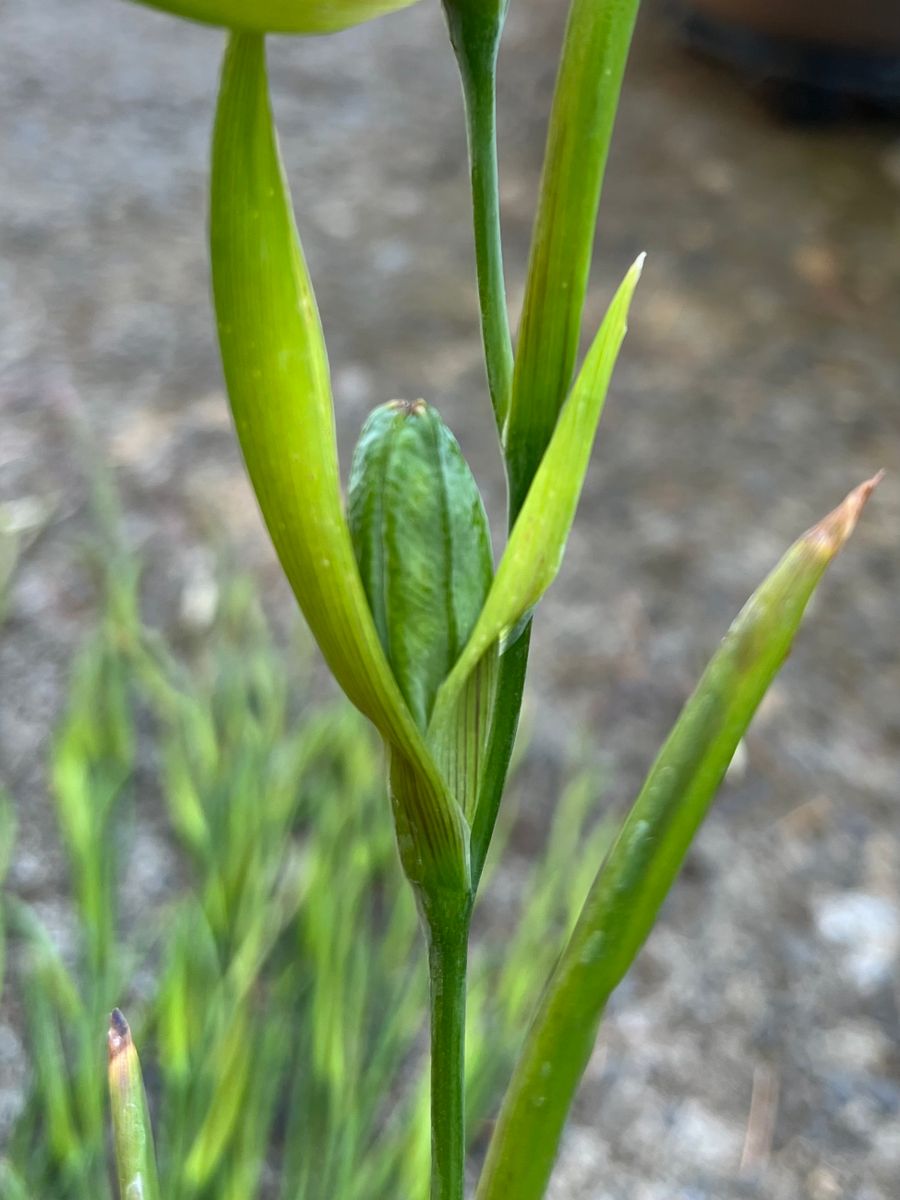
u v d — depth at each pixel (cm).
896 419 69
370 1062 38
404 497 15
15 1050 37
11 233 78
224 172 13
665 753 16
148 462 61
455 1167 17
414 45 111
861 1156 37
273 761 46
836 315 78
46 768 46
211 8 12
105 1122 36
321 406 14
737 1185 36
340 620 15
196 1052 36
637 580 57
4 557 54
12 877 42
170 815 45
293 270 14
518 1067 17
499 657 16
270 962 41
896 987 42
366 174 89
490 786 16
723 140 97
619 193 89
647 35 113
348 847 43
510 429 16
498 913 43
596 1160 37
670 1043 40
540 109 100
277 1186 35
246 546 57
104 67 101
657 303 78
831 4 92
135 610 50
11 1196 31
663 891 17
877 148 98
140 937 41
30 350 68
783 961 42
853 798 48
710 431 67
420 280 78
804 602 16
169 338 71
